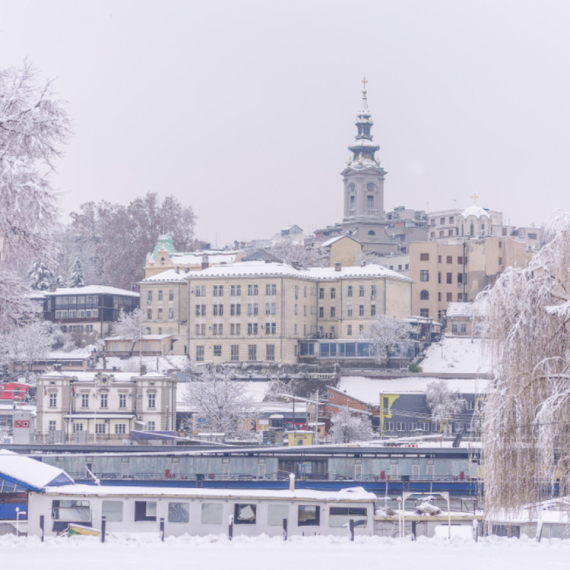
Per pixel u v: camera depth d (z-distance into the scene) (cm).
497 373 6294
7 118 5791
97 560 5531
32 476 8956
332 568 5166
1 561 5453
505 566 5262
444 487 12812
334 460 13700
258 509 8912
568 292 6222
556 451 6006
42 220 5769
